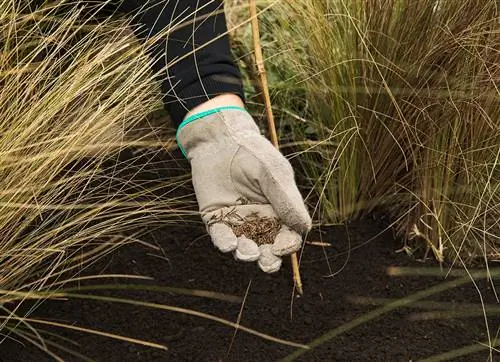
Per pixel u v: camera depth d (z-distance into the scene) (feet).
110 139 5.20
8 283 4.70
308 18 5.47
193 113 4.53
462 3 4.91
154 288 4.83
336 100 5.41
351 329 4.67
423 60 4.95
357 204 5.59
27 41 5.52
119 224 5.20
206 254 5.28
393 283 5.04
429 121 5.07
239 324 4.72
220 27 4.81
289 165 4.27
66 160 4.95
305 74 5.62
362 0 5.16
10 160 4.43
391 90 5.14
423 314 4.76
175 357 4.50
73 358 4.50
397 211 5.56
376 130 5.31
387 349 4.52
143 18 4.82
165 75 4.68
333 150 5.60
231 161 4.30
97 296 4.75
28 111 4.69
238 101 4.61
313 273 5.13
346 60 5.19
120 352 4.53
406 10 5.01
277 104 6.13
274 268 4.29
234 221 4.36
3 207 4.46
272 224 4.33
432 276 5.08
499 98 4.87
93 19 5.73
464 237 5.07
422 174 5.18
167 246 5.35
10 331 4.68
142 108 5.02
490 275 5.10
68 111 4.96
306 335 4.65
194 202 5.67
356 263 5.20
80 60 4.86
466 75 4.94
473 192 5.12
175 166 5.96
